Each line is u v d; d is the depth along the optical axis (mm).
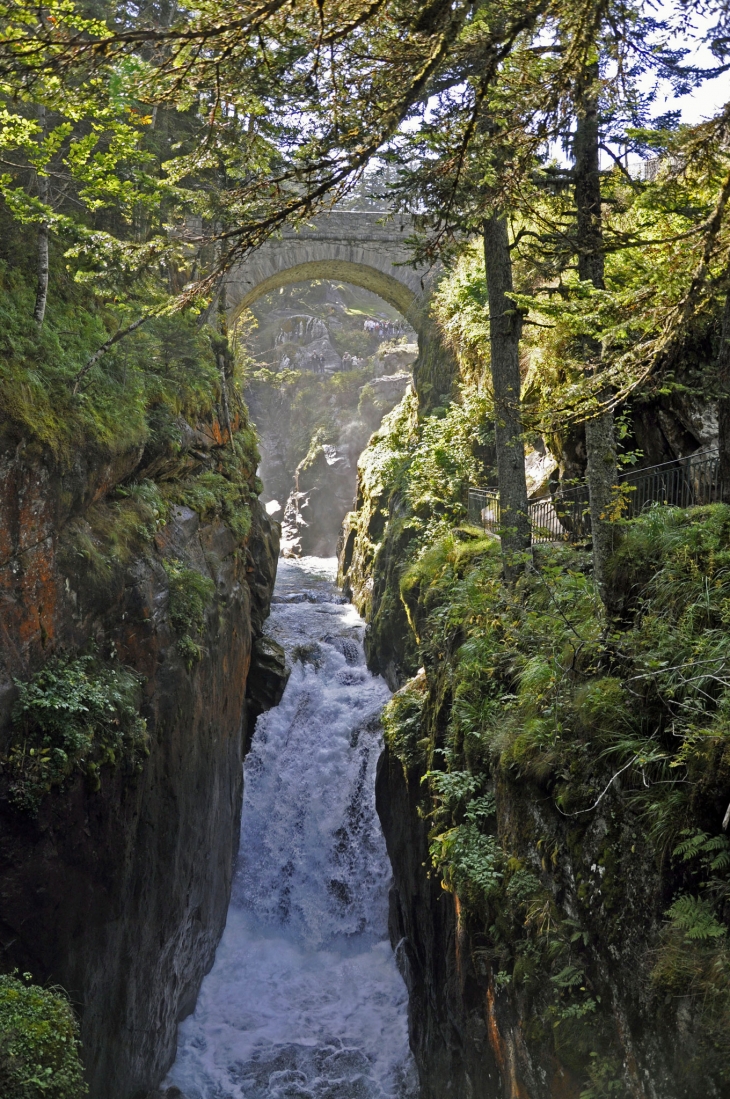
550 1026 8422
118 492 15172
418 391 29969
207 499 18766
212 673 17625
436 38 5527
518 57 6363
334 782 22109
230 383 24859
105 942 12805
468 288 21703
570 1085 7852
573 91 6191
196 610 15984
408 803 16391
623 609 9812
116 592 13578
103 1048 12758
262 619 25141
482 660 13203
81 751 11914
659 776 7938
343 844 21125
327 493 53156
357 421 55656
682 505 12766
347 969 18844
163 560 15773
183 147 16641
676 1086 6500
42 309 13625
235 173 7219
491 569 15438
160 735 14633
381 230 33031
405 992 17750
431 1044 14398
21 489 11727
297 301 73188
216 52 5535
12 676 11477
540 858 9508
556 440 16047
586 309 8008
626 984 7469
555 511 16062
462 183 7617
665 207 9289
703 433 12914
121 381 15320
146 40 5055
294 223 6922
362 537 31844
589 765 8922
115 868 12844
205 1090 15367
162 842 14648
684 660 8188
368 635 25938
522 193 8875
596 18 5535
